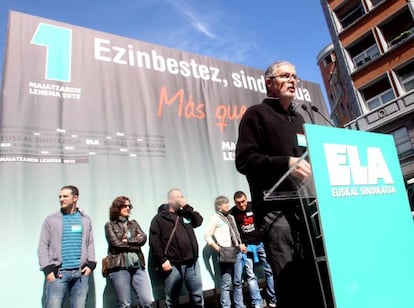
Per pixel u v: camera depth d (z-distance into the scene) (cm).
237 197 452
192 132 483
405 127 1368
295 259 126
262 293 483
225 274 388
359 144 121
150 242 354
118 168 404
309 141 105
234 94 552
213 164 485
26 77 377
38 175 354
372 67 1523
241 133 145
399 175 133
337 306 90
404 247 116
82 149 387
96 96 417
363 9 1600
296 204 136
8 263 318
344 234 100
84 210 369
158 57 491
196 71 523
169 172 440
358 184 112
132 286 331
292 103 159
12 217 330
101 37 448
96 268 356
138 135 432
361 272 99
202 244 435
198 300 356
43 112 376
